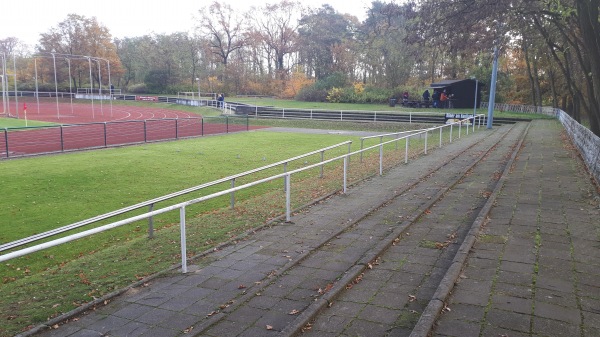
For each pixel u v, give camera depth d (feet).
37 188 46.80
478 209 29.12
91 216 37.35
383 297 16.44
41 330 15.06
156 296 17.67
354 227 26.63
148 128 118.42
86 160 64.95
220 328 14.69
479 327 13.70
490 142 71.51
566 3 56.24
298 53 279.69
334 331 14.06
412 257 20.67
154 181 51.60
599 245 21.12
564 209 27.68
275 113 148.36
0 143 83.71
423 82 203.72
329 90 200.44
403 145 81.76
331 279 18.65
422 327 13.26
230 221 31.19
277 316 15.46
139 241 27.89
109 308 16.69
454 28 53.16
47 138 92.12
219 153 74.64
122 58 294.87
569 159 49.03
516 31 59.67
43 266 26.84
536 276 17.58
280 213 32.22
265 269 20.36
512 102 185.68
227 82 260.21
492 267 18.54
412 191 36.27
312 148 82.12
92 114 170.71
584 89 123.85
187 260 21.91
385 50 181.47
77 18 251.39
